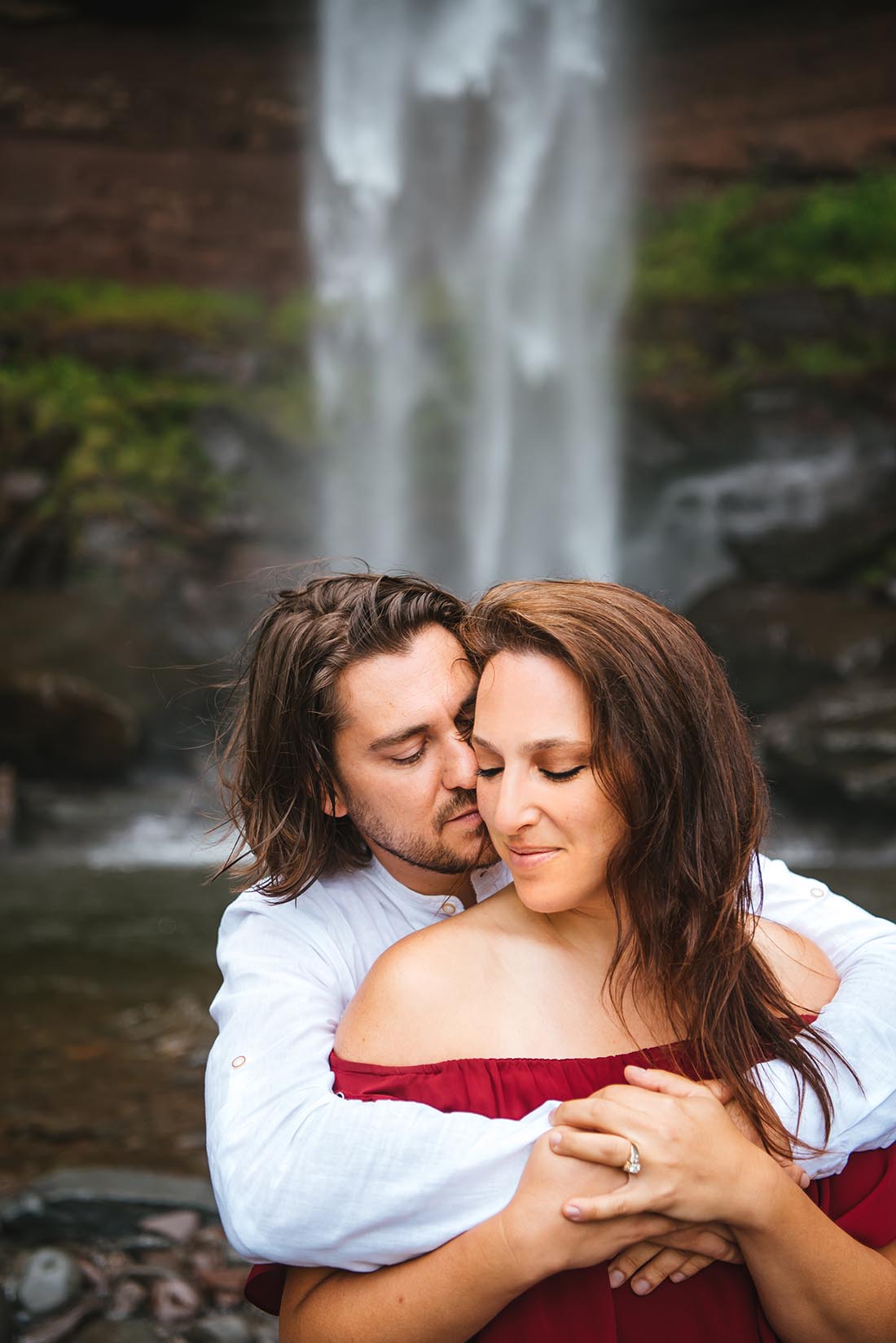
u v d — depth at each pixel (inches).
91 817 407.8
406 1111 56.1
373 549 648.4
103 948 274.1
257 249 775.7
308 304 717.9
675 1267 56.5
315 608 70.5
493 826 58.4
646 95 778.8
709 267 682.2
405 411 678.5
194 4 782.5
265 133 790.5
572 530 641.0
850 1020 62.3
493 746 57.5
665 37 776.9
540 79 777.6
